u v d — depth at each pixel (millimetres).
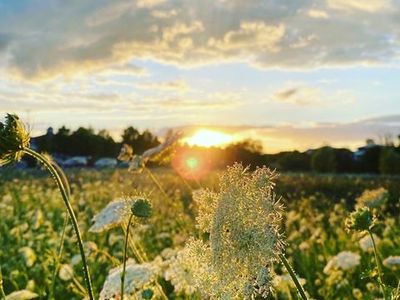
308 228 1392
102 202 1950
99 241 1149
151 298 470
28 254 885
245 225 293
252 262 288
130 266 519
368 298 721
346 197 2637
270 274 290
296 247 1108
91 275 912
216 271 292
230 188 302
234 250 289
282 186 3070
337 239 1210
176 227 1301
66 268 762
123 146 812
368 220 387
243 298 298
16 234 1199
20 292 526
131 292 491
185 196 2121
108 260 945
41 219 1222
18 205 1824
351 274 860
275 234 292
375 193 758
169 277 525
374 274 374
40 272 891
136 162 793
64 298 814
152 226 1294
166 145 778
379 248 953
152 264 569
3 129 327
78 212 1689
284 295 625
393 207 1318
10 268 978
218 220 296
